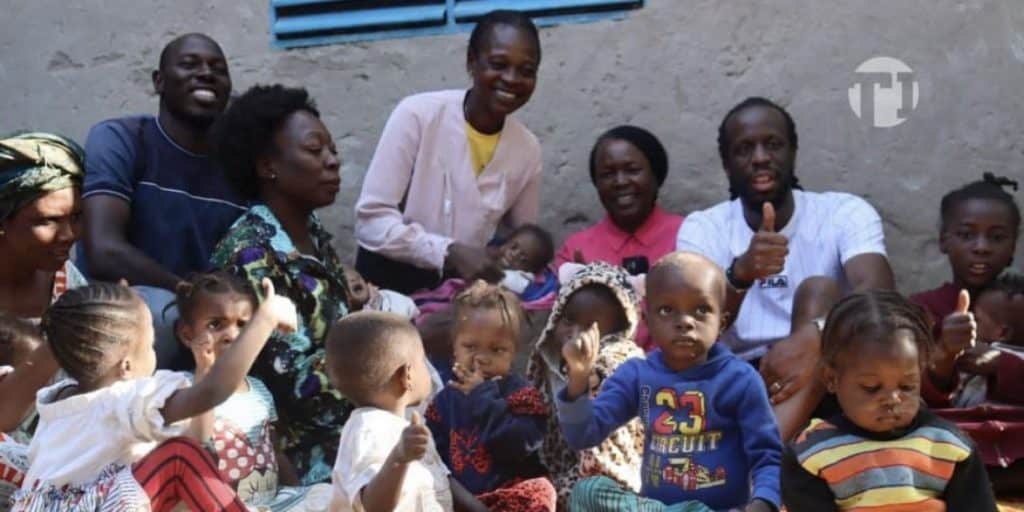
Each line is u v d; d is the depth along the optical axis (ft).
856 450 13.87
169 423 13.76
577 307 17.49
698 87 23.08
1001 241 19.86
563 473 16.69
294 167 17.87
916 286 22.75
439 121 21.79
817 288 19.29
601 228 22.16
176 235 20.02
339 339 14.55
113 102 24.14
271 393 17.15
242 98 18.30
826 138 22.86
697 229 21.08
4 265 17.66
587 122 23.34
